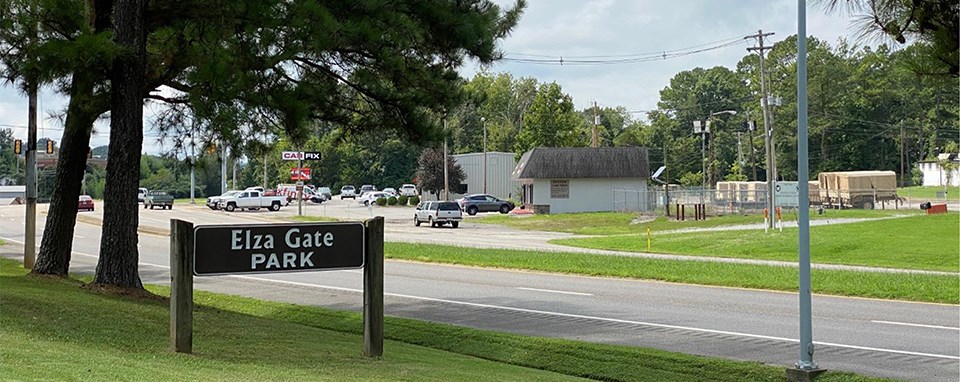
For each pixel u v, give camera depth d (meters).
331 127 18.83
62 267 18.11
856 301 18.38
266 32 13.85
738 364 11.58
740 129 122.62
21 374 7.06
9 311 11.36
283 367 9.40
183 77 16.73
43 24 14.81
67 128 16.38
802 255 10.94
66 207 18.14
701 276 22.83
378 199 87.69
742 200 62.34
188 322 9.80
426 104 17.03
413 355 11.76
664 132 132.00
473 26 16.33
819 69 107.00
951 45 6.77
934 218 38.81
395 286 21.75
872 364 11.79
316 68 16.73
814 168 108.81
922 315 16.30
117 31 15.08
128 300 14.66
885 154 107.88
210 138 16.44
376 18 15.08
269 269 9.66
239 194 74.12
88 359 8.33
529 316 16.59
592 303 18.42
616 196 68.88
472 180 90.94
